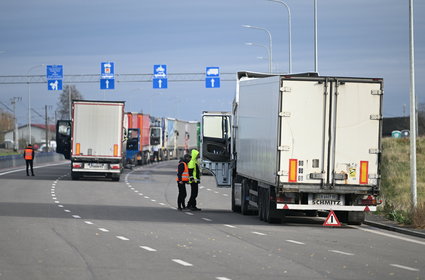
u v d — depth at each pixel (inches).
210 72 5506.9
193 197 2143.2
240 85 2078.0
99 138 3462.1
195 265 1034.1
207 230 1553.9
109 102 3457.2
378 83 1651.1
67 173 4180.6
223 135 2859.3
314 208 1672.0
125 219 1764.3
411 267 1077.8
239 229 1595.7
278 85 1642.5
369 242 1402.6
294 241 1380.4
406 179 3292.3
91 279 897.5
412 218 1691.7
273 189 1722.4
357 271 1019.9
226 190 3206.2
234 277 938.7
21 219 1681.8
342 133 1646.2
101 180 3599.9
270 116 1707.7
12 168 4783.5
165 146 6894.7
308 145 1641.2
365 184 1654.8
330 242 1381.6
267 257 1141.1
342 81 1642.5
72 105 3449.8
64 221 1659.7
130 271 965.8
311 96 1638.8
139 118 5615.2
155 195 2728.8
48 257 1082.1
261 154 1788.9
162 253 1154.7
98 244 1251.2
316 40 2970.0
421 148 4313.5
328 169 1642.5
